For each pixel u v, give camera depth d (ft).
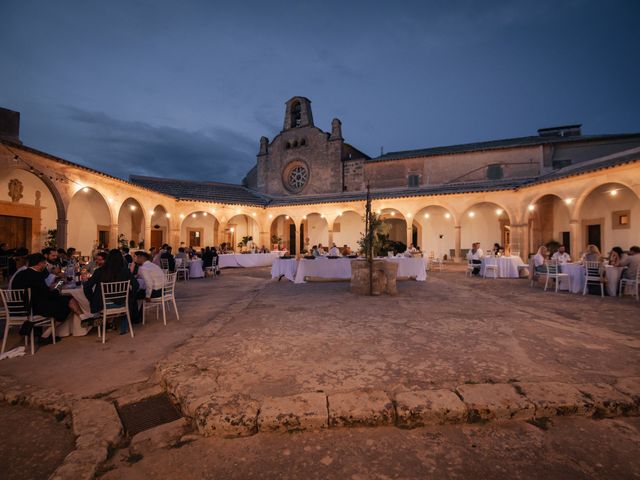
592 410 9.62
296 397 9.93
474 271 48.03
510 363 12.77
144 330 19.20
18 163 34.71
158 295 20.90
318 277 41.06
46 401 10.84
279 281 41.57
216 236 82.89
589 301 26.43
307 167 88.63
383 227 30.71
